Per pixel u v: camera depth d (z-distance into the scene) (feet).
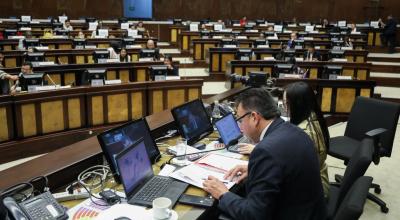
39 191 7.18
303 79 22.31
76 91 18.57
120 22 50.39
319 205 6.57
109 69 24.89
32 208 6.08
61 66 23.26
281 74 23.95
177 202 7.04
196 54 36.99
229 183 7.70
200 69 36.37
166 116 12.10
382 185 14.64
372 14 59.62
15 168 7.73
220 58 32.99
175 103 21.54
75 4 56.24
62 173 7.75
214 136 11.29
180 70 35.37
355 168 8.01
